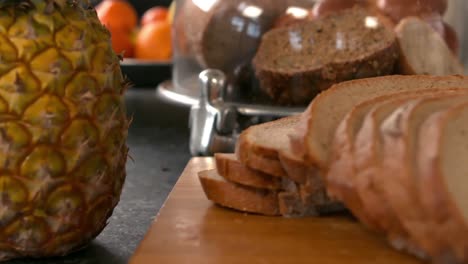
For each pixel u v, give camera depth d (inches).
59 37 26.9
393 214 26.3
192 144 41.9
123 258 29.4
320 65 42.4
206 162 37.7
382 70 42.5
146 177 40.3
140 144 48.4
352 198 27.4
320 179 29.5
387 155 26.5
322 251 27.2
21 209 27.3
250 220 30.1
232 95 46.9
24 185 27.1
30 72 26.5
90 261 29.0
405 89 34.2
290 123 34.7
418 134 26.9
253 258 26.8
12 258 28.8
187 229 29.1
